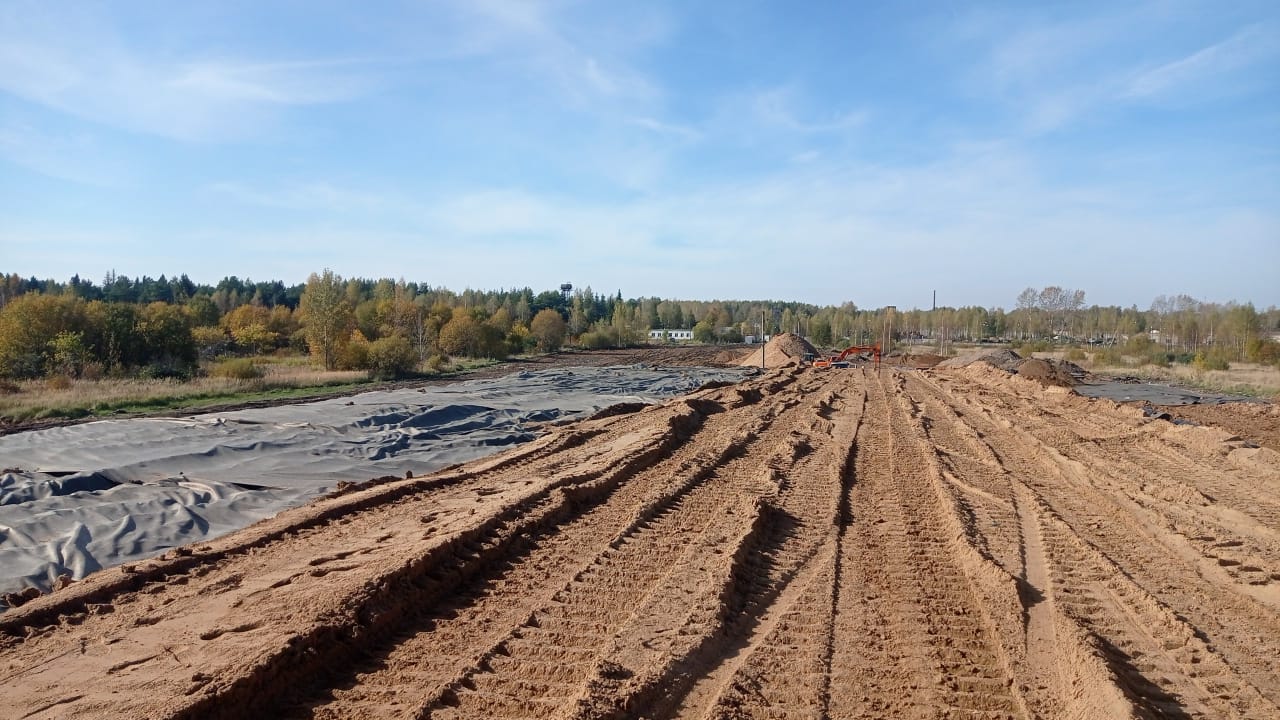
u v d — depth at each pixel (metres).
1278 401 29.77
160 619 6.64
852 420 21.80
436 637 6.63
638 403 25.75
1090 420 22.67
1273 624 7.36
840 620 7.28
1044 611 7.54
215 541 8.98
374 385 30.70
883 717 5.49
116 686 5.37
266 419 18.66
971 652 6.62
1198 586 8.38
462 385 31.30
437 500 11.23
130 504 10.48
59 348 26.83
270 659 5.61
